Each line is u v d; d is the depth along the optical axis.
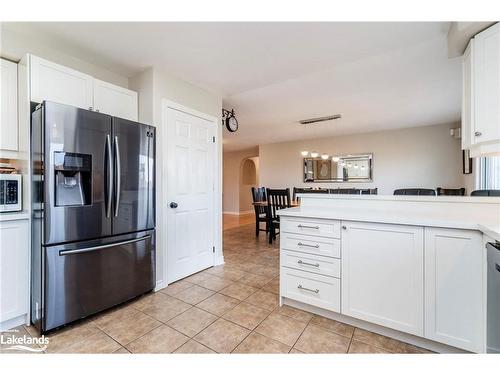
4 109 1.91
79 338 1.71
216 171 3.31
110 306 2.06
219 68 2.61
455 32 1.76
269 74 2.76
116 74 2.68
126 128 2.19
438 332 1.50
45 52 2.17
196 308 2.14
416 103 3.82
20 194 1.90
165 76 2.66
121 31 1.97
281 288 2.15
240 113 4.35
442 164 5.16
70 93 2.08
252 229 6.00
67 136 1.81
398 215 1.79
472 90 1.69
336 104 3.86
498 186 3.59
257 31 1.98
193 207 2.97
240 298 2.33
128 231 2.20
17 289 1.80
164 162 2.62
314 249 1.97
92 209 1.94
